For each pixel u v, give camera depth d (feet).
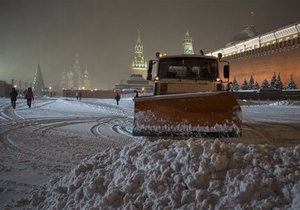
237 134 27.99
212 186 14.17
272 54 231.91
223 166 14.79
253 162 15.01
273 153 15.88
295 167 14.55
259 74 247.29
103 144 39.55
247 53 263.29
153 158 16.94
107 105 147.23
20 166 28.12
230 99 28.04
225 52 300.20
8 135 44.96
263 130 49.80
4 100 153.17
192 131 28.35
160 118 28.89
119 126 60.75
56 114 83.20
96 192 16.99
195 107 28.43
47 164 28.91
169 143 18.40
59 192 18.86
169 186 15.07
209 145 16.31
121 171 17.40
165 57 40.32
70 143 39.86
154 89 39.96
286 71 217.15
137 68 524.11
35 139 42.24
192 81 39.14
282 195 13.19
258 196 13.16
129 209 14.71
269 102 158.51
